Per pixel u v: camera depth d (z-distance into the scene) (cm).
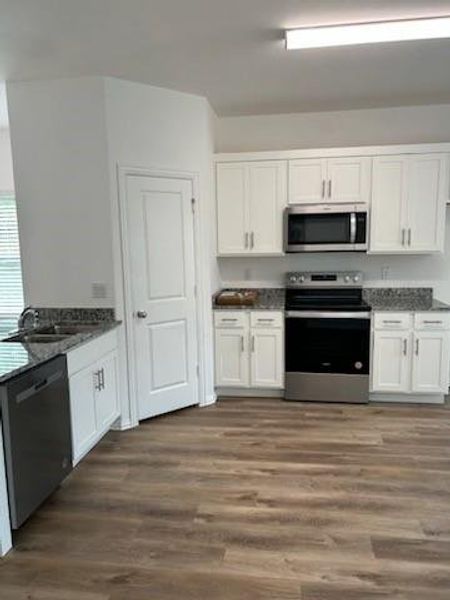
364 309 403
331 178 418
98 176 344
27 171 352
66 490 279
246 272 475
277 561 214
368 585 199
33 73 326
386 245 420
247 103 410
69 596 197
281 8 238
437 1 231
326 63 317
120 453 326
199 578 205
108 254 352
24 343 289
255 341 423
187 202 388
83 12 240
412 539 228
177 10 239
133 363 369
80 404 296
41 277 362
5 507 223
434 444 331
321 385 419
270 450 326
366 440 339
